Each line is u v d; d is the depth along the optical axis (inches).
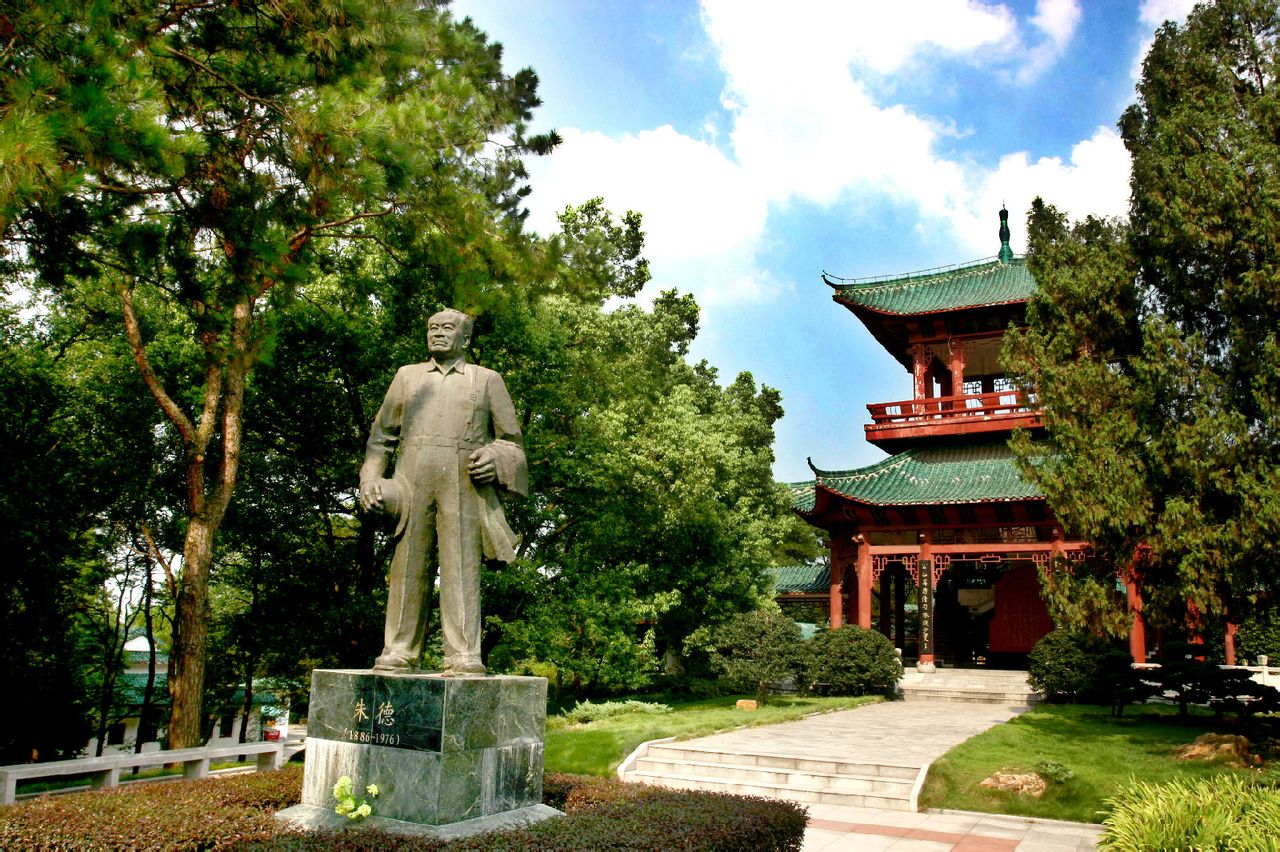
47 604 813.2
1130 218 737.0
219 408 832.3
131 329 650.2
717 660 1004.6
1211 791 302.8
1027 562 1504.7
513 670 972.6
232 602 1109.7
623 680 979.9
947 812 529.3
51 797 339.9
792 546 2085.4
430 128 568.1
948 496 1248.2
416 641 322.3
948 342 1480.1
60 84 343.6
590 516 1023.0
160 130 364.2
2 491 730.8
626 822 274.5
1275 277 571.8
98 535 928.9
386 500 322.3
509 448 336.2
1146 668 884.0
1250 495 560.7
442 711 279.1
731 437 1209.4
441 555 321.7
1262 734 704.4
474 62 736.3
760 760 628.1
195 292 532.1
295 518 927.7
